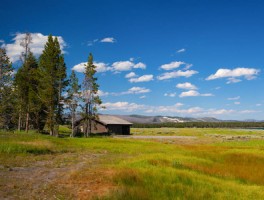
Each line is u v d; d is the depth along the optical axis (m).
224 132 106.69
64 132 84.06
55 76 61.31
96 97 67.38
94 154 29.92
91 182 13.59
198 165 20.78
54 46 61.62
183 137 75.50
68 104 63.88
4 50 60.53
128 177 13.77
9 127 71.44
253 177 18.34
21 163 20.91
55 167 19.64
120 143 44.78
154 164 19.22
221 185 14.12
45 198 11.22
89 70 67.12
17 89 63.62
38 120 66.69
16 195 11.62
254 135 88.75
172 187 12.68
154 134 91.25
